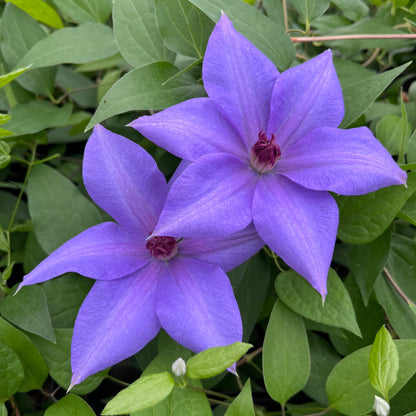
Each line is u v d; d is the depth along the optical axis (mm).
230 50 431
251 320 479
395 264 490
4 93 540
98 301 415
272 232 406
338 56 607
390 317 474
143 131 411
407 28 598
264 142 422
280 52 471
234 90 431
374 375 401
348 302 444
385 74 467
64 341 450
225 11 460
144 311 417
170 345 441
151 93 465
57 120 525
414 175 449
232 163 419
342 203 466
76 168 558
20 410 495
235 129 432
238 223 405
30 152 559
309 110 437
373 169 406
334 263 532
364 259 478
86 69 575
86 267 417
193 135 417
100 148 420
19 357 443
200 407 420
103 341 406
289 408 472
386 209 453
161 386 390
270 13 549
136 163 425
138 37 497
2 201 540
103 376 452
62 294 469
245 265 484
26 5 539
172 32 486
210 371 391
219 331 404
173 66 477
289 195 417
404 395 464
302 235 402
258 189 419
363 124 516
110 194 424
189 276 420
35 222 470
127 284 422
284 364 440
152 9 500
